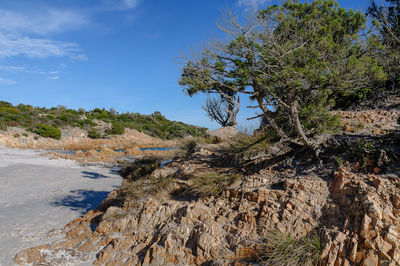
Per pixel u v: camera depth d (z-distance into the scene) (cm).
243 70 583
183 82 643
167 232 545
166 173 825
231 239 493
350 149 592
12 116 4000
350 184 488
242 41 588
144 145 4544
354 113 933
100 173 1709
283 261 427
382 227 395
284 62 555
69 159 2312
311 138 656
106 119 5831
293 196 516
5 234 677
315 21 726
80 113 5925
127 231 607
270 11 671
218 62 636
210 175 656
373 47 767
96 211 797
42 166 1850
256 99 631
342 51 592
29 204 959
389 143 574
